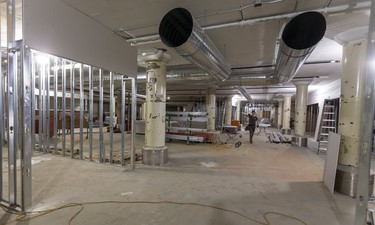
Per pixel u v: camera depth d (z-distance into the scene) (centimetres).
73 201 246
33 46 211
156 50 402
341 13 242
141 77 528
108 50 318
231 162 458
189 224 202
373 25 138
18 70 223
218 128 1238
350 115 286
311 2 230
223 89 948
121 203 243
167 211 227
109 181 316
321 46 370
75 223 200
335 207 243
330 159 308
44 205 234
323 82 789
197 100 1578
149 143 428
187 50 257
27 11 204
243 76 541
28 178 222
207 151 579
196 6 248
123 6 255
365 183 144
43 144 493
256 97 1362
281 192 287
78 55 265
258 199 262
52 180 314
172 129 738
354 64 284
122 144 398
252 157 512
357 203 147
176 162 447
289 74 374
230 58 455
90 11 269
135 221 205
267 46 378
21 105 211
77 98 912
